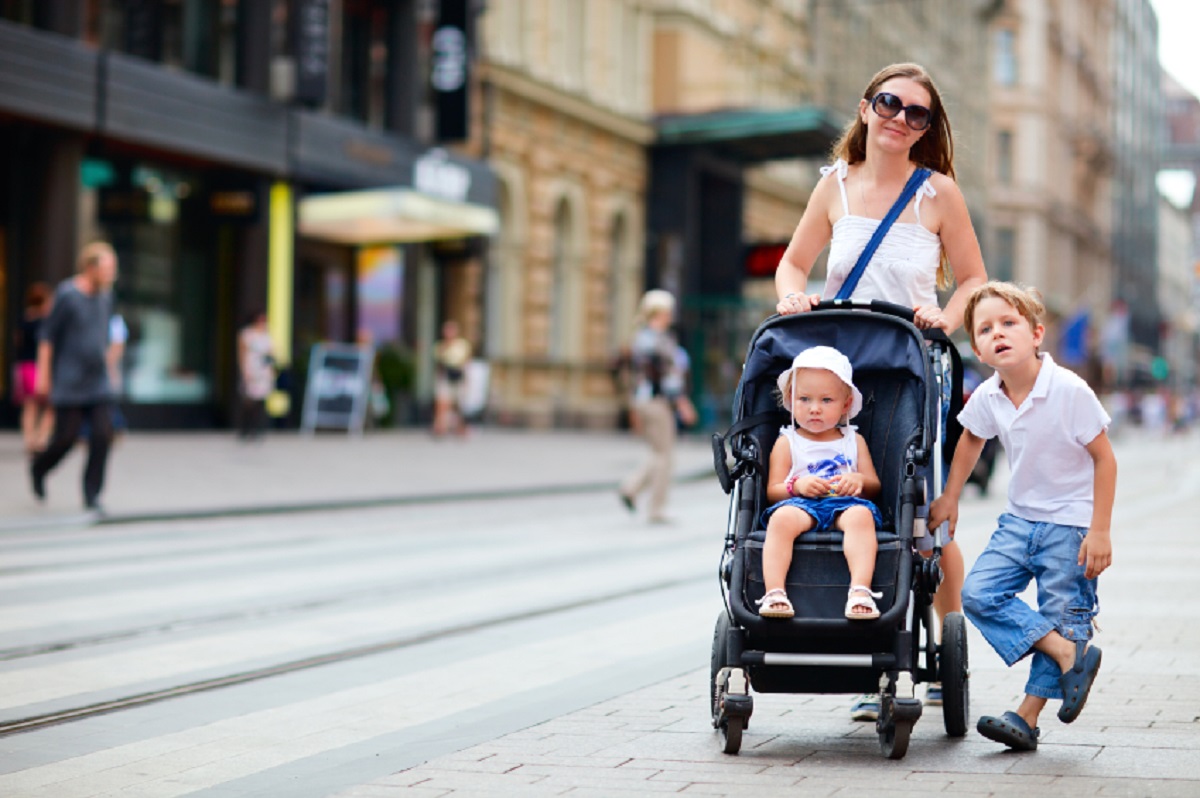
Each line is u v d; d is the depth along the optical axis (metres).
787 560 7.19
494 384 49.16
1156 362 158.38
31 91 30.89
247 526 19.72
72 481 22.84
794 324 7.81
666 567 15.98
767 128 54.34
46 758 7.39
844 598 7.10
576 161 52.91
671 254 57.03
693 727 7.88
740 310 56.09
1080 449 7.31
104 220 34.50
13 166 32.50
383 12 44.09
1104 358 119.31
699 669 9.66
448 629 11.53
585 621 12.05
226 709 8.59
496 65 47.75
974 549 17.95
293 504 21.84
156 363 36.16
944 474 7.92
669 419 21.66
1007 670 9.54
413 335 44.59
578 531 20.20
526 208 50.38
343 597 13.24
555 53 51.81
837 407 7.55
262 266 38.06
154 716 8.39
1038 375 7.36
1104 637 10.69
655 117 57.03
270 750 7.55
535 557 16.78
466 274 47.50
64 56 31.69
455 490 26.00
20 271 32.38
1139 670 9.38
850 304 7.77
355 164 40.94
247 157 37.12
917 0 85.38
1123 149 158.50
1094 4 142.62
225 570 14.91
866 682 7.10
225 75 37.59
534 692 8.95
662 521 21.67
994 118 118.31
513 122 49.25
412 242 44.44
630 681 9.21
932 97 8.03
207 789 6.73
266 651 10.45
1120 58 156.38
